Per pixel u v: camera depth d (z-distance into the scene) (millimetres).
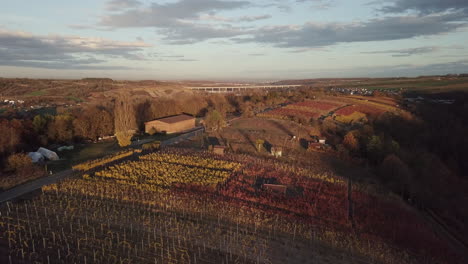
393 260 31547
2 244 31469
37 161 57250
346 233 35781
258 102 143125
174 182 48719
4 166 52875
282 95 159125
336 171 57750
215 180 49250
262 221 37562
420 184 54875
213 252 31500
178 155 64125
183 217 38312
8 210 38250
